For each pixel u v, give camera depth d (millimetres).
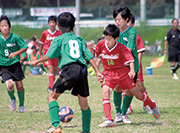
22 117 18641
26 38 104812
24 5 169875
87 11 116875
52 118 13773
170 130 15492
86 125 14680
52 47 13812
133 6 117625
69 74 13539
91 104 23297
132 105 23312
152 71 52656
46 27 109375
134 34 17234
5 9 114000
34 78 43688
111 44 15828
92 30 107625
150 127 16250
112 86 16500
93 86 34750
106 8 116375
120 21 17250
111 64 16281
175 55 43000
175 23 42906
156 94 28531
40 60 13547
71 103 23641
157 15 117938
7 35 20219
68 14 14727
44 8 110500
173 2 183875
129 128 16047
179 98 26281
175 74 43656
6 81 19797
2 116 18969
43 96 27188
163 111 20641
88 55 14281
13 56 19719
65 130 15539
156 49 99000
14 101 20750
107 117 15875
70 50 13836
